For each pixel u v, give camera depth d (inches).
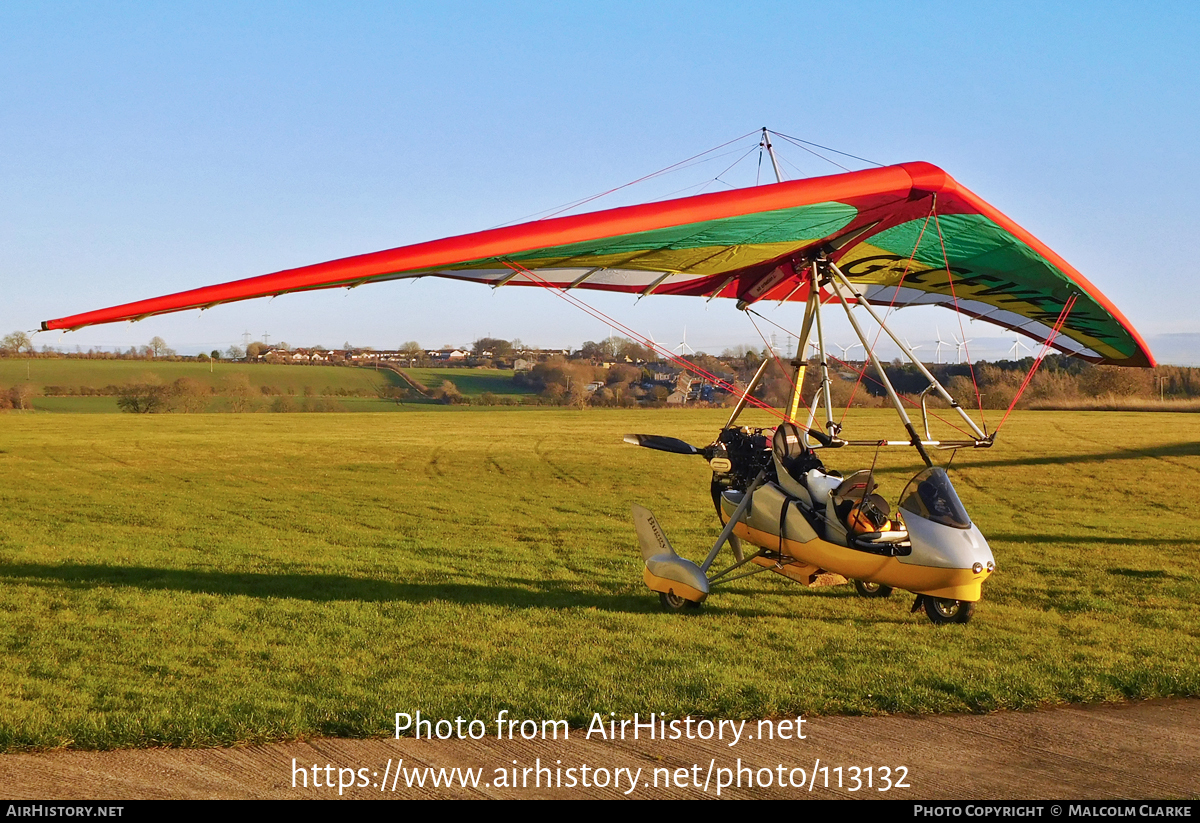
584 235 270.5
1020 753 203.0
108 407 2716.5
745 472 384.8
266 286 253.8
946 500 327.6
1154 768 194.4
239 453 1289.4
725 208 287.4
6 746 201.3
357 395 3122.5
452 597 387.2
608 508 742.5
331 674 264.2
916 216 346.0
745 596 384.2
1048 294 406.3
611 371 3097.9
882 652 290.0
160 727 211.9
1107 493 847.7
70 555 494.6
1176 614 350.9
